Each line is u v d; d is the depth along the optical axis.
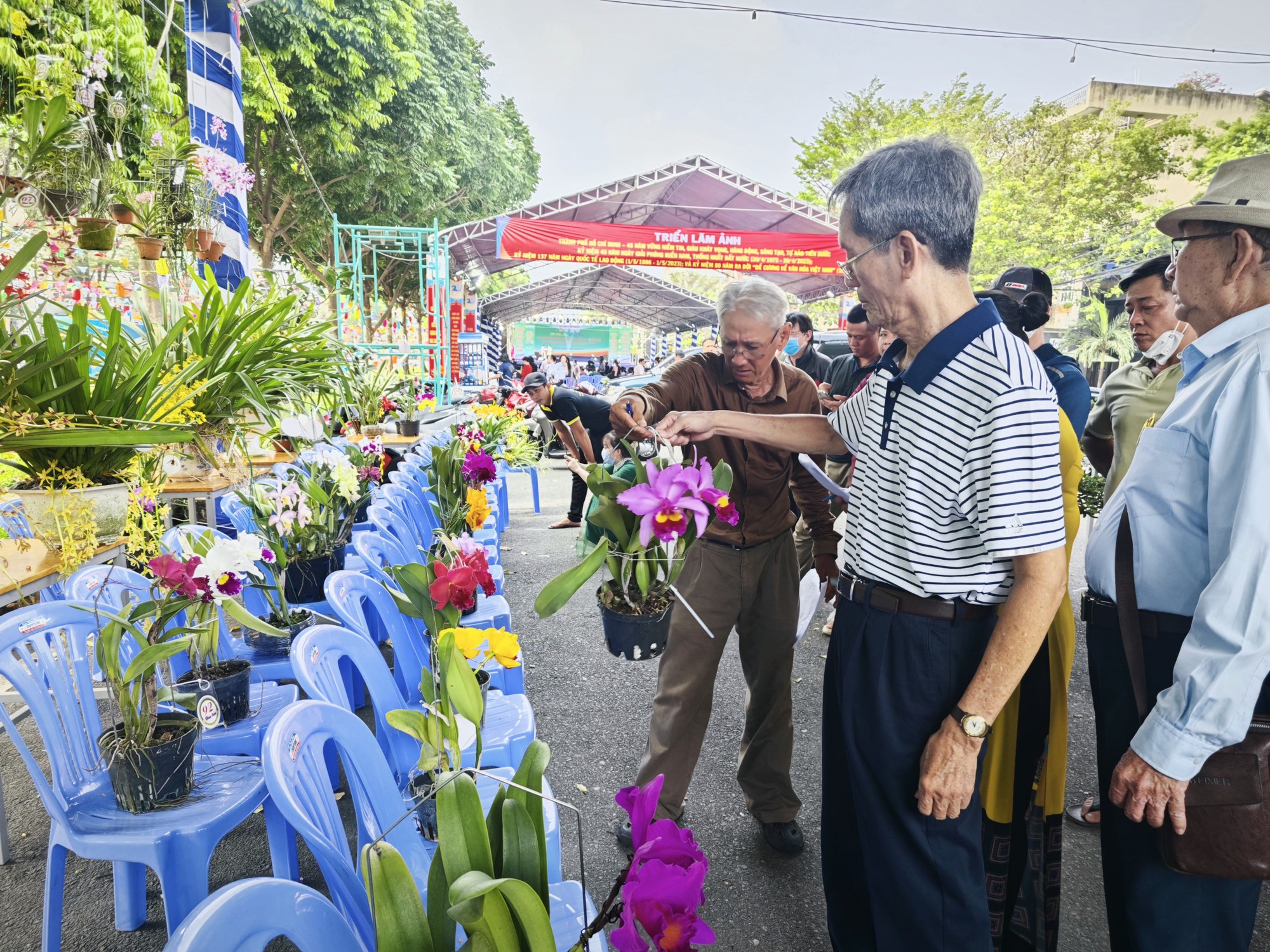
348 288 9.65
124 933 1.71
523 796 0.78
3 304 2.14
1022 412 1.05
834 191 1.22
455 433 4.94
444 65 14.39
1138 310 2.40
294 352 3.55
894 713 1.20
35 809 2.17
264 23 9.44
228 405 3.17
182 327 2.86
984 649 1.17
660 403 1.83
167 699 1.68
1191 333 2.33
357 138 12.32
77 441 2.03
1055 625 1.42
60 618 1.55
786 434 1.63
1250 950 1.76
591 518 1.38
